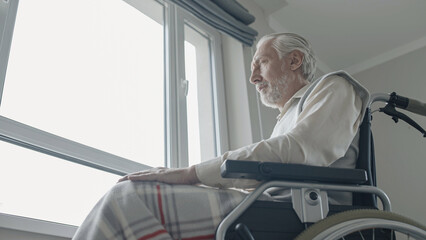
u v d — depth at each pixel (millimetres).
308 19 2914
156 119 1921
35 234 1208
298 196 894
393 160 2877
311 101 1055
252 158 915
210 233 834
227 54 2486
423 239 889
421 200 2662
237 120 2283
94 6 1870
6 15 1445
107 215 784
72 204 1421
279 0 2742
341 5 2771
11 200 1267
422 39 3078
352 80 1109
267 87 1454
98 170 1548
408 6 2764
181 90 2051
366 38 3076
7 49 1416
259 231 848
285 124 1247
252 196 837
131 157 1740
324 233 809
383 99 1195
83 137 1586
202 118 2225
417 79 3020
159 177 904
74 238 782
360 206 947
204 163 935
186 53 2328
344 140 997
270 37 1523
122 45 1926
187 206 843
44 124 1471
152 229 773
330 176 870
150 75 1989
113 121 1728
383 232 919
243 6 2631
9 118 1328
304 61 1440
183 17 2271
